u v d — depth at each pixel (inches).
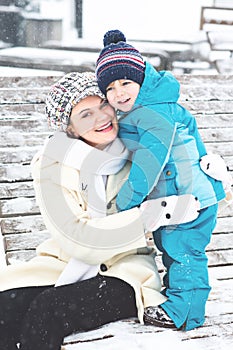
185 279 82.7
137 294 82.4
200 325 84.7
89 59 300.0
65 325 78.1
